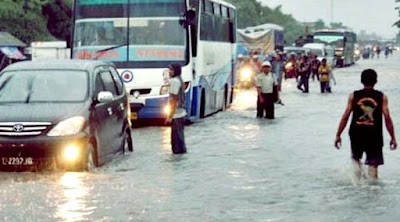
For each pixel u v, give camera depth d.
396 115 30.39
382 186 14.24
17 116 14.90
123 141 18.03
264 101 28.95
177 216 11.67
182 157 18.16
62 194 13.18
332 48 85.50
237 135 23.27
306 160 17.91
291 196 13.34
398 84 57.53
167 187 14.12
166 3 25.39
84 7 25.66
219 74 31.59
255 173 15.92
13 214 11.64
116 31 25.38
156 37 25.28
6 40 50.31
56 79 16.19
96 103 15.95
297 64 61.53
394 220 11.50
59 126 14.84
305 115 30.70
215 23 30.47
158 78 24.95
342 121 14.79
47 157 14.70
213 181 14.88
